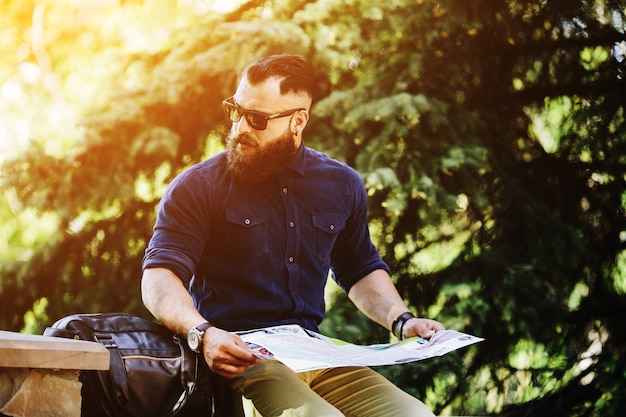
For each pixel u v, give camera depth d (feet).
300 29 20.29
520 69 22.43
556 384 22.25
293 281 9.68
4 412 7.25
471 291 20.95
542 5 21.98
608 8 22.40
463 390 21.63
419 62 20.36
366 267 10.69
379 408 9.05
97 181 21.16
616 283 22.75
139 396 8.36
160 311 8.82
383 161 19.44
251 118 9.45
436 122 19.98
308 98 9.79
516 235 22.26
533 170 22.76
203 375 8.71
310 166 10.05
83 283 22.74
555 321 21.53
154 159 21.65
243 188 9.62
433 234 22.17
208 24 21.58
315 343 8.98
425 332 9.76
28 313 22.97
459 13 20.56
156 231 9.43
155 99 20.81
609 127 22.48
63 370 7.56
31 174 21.11
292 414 8.47
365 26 20.79
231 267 9.51
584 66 22.61
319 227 9.89
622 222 22.72
